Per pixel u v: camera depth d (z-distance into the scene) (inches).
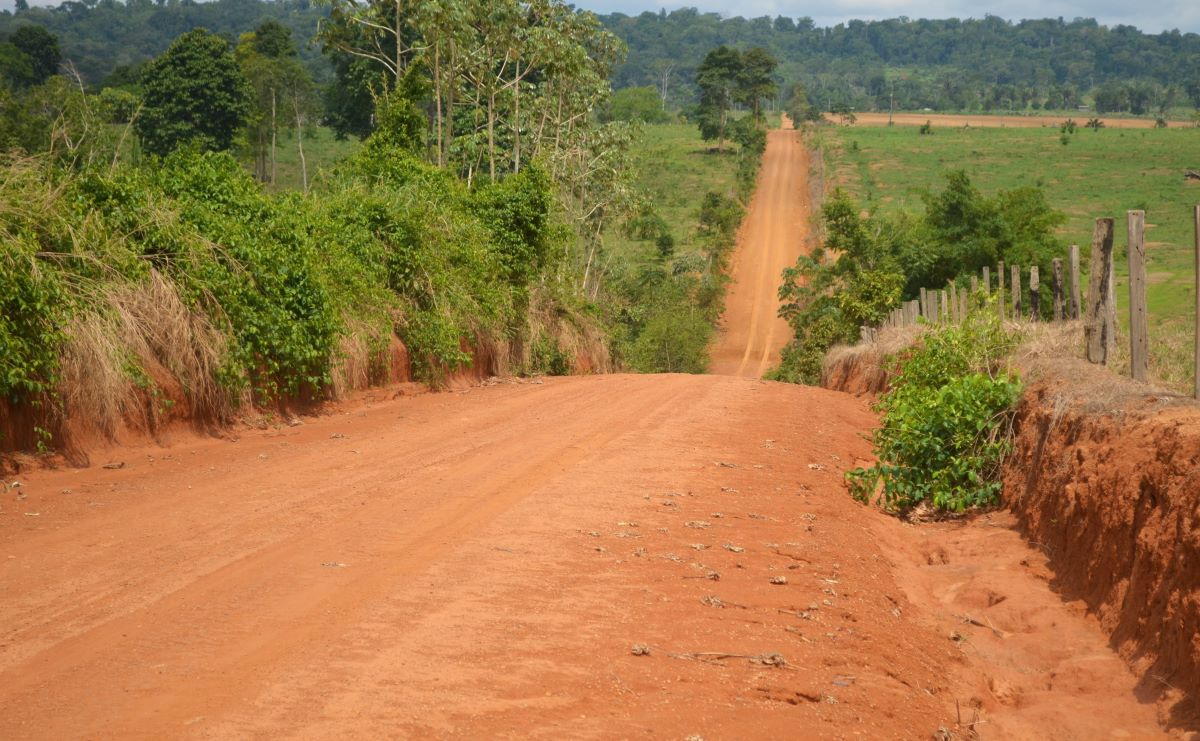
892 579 319.9
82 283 446.9
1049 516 334.6
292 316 560.4
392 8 1657.2
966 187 1710.1
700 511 362.3
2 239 405.1
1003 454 411.8
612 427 553.6
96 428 427.8
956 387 431.5
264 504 347.6
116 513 331.9
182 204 536.1
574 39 1625.2
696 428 560.4
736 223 3887.8
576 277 1194.0
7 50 3890.3
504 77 2124.8
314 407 587.8
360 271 687.1
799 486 426.3
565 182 1836.9
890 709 208.5
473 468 420.8
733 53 5551.2
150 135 2645.2
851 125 7445.9
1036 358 446.9
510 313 916.6
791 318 2135.8
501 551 293.1
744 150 5310.0
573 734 176.7
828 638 243.9
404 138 1080.8
